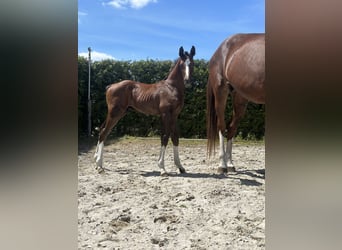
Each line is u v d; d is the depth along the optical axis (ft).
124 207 10.21
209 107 16.02
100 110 34.24
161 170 15.38
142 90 16.71
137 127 34.47
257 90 12.57
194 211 9.82
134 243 7.45
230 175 15.35
